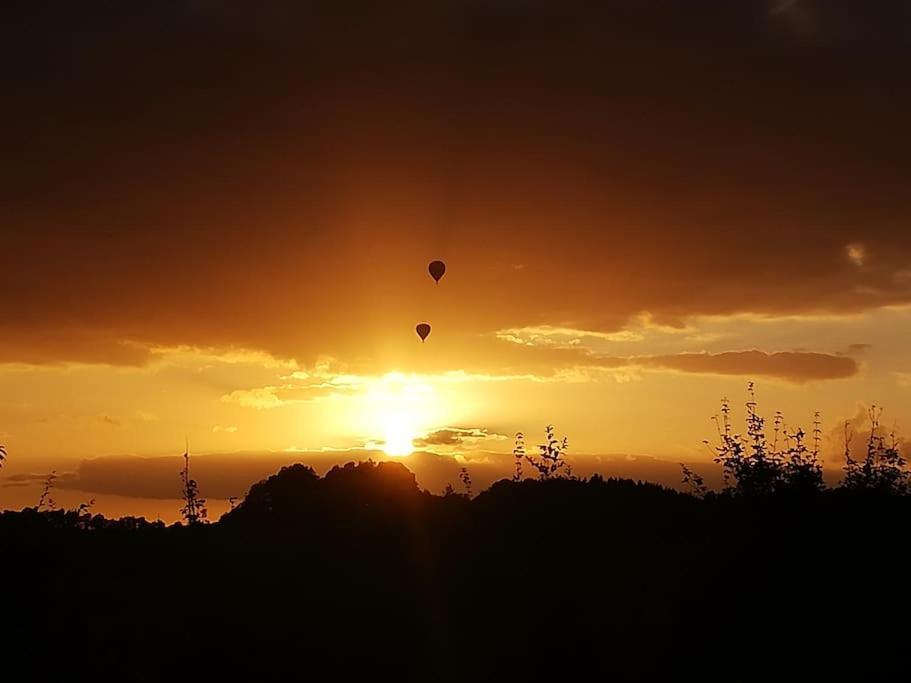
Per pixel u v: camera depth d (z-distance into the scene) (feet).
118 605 68.69
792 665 53.78
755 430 78.07
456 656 61.57
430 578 72.59
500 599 67.87
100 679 58.85
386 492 93.45
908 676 51.34
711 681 54.08
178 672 60.64
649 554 71.36
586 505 83.15
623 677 56.39
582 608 64.39
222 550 80.89
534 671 58.54
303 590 71.67
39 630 63.36
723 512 75.25
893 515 68.49
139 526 89.56
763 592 60.39
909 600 57.16
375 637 64.44
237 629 65.98
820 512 69.82
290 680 59.82
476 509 87.15
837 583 59.77
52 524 83.66
